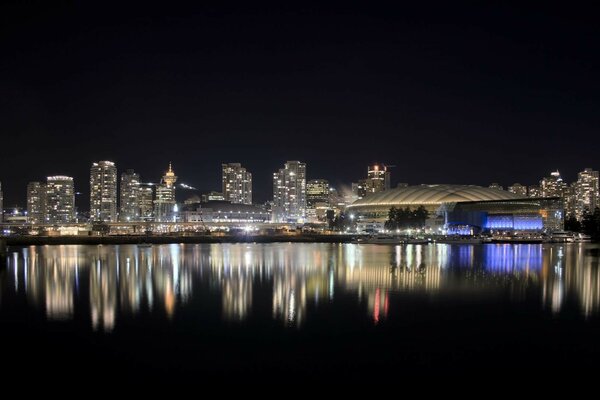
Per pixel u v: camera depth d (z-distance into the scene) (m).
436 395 29.00
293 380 31.06
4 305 54.03
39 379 31.44
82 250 184.62
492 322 44.97
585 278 77.06
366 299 56.56
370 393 29.27
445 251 157.25
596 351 36.50
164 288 66.38
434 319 46.12
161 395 29.09
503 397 28.75
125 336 40.38
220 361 34.31
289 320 45.56
